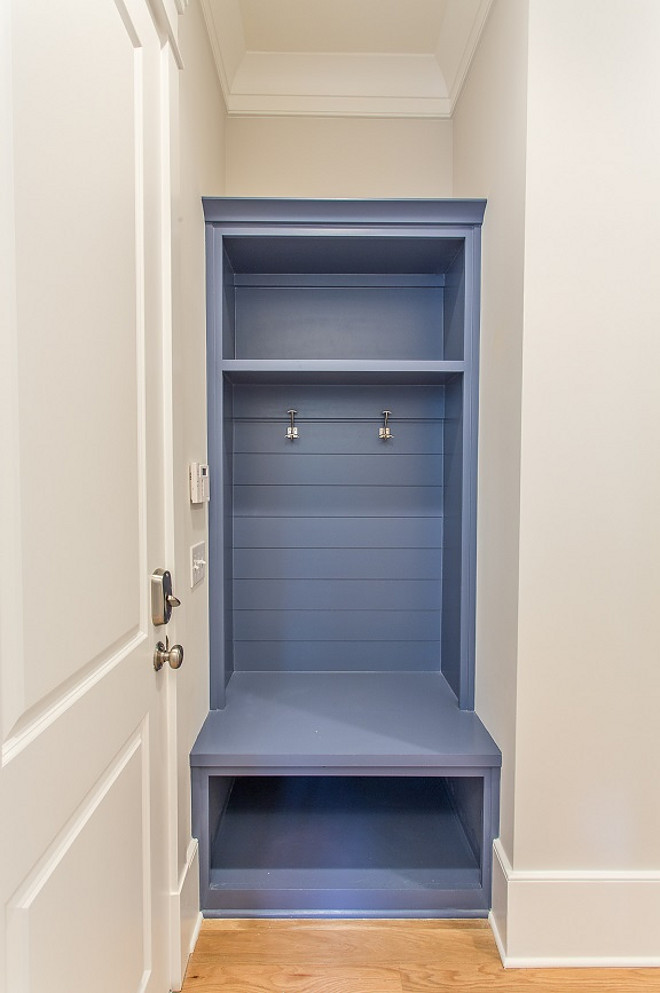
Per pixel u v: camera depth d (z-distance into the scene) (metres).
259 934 1.39
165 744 1.21
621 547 1.32
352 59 1.95
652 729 1.33
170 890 1.22
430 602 2.08
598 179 1.27
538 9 1.24
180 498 1.28
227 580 1.92
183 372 1.33
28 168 0.66
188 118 1.40
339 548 2.07
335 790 1.93
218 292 1.66
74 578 0.78
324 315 2.03
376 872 1.51
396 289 2.03
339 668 2.08
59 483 0.74
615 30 1.25
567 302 1.29
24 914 0.65
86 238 0.81
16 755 0.64
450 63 1.89
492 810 1.45
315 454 2.06
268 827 1.71
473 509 1.70
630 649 1.32
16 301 0.64
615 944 1.33
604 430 1.30
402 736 1.53
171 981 1.22
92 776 0.84
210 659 1.71
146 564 1.08
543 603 1.32
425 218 1.64
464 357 1.69
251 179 2.04
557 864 1.34
